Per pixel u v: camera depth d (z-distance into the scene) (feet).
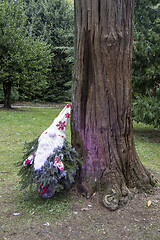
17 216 10.43
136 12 26.86
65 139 11.69
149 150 23.90
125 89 11.51
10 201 11.87
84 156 12.02
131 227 9.67
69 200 11.54
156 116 25.59
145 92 28.50
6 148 22.61
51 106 78.48
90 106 11.63
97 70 11.21
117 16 10.90
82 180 12.05
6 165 17.76
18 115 44.98
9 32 53.47
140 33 26.32
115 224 9.85
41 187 10.91
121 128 11.66
